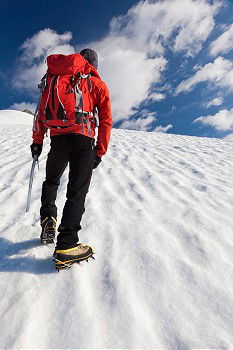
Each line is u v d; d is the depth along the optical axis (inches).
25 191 144.1
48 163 84.6
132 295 67.1
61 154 82.4
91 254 77.5
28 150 269.7
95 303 63.7
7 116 2123.5
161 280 73.5
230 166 226.4
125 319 59.4
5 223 104.3
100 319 59.0
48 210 84.7
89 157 79.3
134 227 103.6
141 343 54.1
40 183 159.5
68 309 61.0
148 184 163.9
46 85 78.8
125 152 278.4
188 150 307.4
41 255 80.8
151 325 58.8
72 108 75.9
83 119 77.7
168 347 53.8
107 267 77.6
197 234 100.7
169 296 67.9
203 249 90.4
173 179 176.9
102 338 54.4
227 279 75.9
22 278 70.2
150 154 272.4
